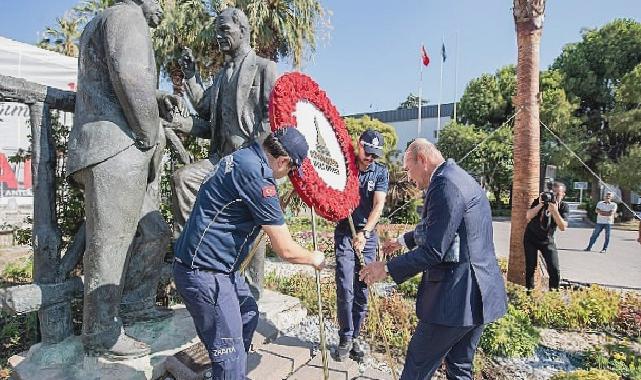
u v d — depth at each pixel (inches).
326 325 171.6
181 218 139.9
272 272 269.1
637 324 196.2
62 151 148.5
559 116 866.8
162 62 385.1
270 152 89.8
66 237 150.7
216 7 386.6
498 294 99.0
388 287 255.6
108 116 109.4
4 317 158.7
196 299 87.7
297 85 107.8
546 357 165.0
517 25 263.0
